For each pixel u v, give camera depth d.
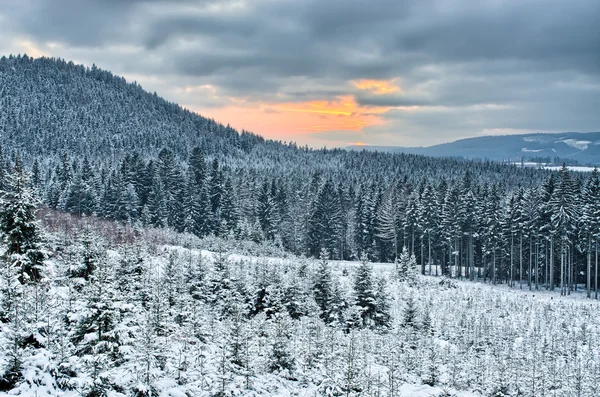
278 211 108.62
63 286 29.72
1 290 19.47
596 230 62.47
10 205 30.11
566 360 35.19
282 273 47.91
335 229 99.56
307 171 196.38
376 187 115.38
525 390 27.92
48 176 122.88
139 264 41.12
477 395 27.42
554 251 75.00
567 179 67.56
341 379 22.80
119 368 18.56
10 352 17.53
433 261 97.12
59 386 17.53
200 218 100.50
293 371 26.61
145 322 20.86
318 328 33.16
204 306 36.53
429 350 33.41
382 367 29.39
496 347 36.91
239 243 82.00
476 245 85.75
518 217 73.56
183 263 47.06
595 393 28.00
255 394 22.16
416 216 82.12
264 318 32.38
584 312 52.09
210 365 22.59
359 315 39.41
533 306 54.78
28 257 30.11
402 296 54.44
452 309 50.09
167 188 107.00
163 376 20.53
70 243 50.09
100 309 19.05
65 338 18.98
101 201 99.75
